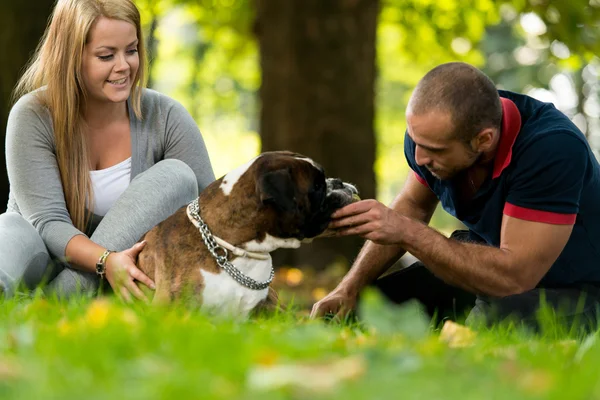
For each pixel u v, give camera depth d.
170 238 8.46
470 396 4.28
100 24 9.20
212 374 4.57
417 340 5.85
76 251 8.93
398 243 8.31
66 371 4.61
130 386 4.41
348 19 20.53
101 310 6.16
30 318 6.66
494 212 8.77
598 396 4.43
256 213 8.21
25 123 9.51
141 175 9.46
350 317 8.99
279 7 20.67
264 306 8.53
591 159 8.69
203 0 28.52
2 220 9.07
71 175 9.60
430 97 8.14
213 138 64.00
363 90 20.72
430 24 28.30
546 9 23.97
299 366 4.77
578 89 50.25
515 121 8.48
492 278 8.32
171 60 47.38
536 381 4.64
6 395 4.23
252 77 40.56
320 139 20.45
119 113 9.86
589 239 8.75
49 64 9.41
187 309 8.03
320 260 19.95
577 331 7.92
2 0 18.52
